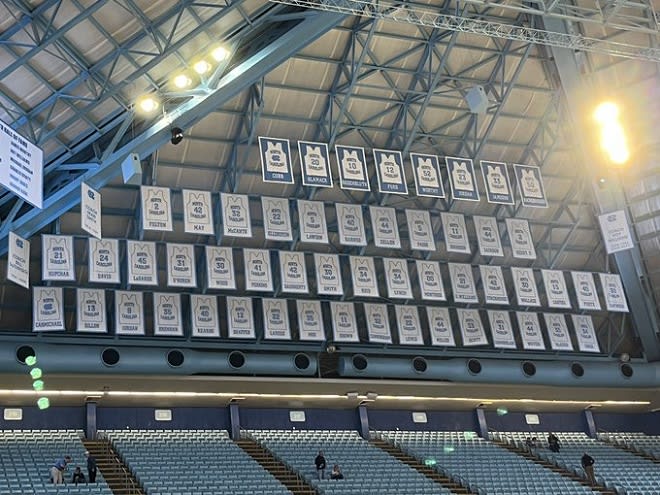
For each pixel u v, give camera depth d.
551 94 38.00
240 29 30.88
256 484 32.12
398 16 33.31
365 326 40.22
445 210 39.12
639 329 42.00
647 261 41.12
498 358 40.91
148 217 31.69
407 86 36.00
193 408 37.78
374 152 34.53
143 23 28.30
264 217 34.34
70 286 34.06
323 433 39.09
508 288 42.41
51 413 35.38
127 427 36.41
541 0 30.70
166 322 33.66
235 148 34.59
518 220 38.38
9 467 30.78
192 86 31.39
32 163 24.58
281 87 33.91
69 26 26.94
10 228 30.09
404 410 41.59
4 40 26.72
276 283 37.16
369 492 32.66
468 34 35.22
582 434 44.25
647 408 44.75
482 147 37.66
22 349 32.41
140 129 31.73
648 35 36.75
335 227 38.22
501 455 39.44
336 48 33.84
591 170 39.16
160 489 30.08
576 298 41.31
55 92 28.77
